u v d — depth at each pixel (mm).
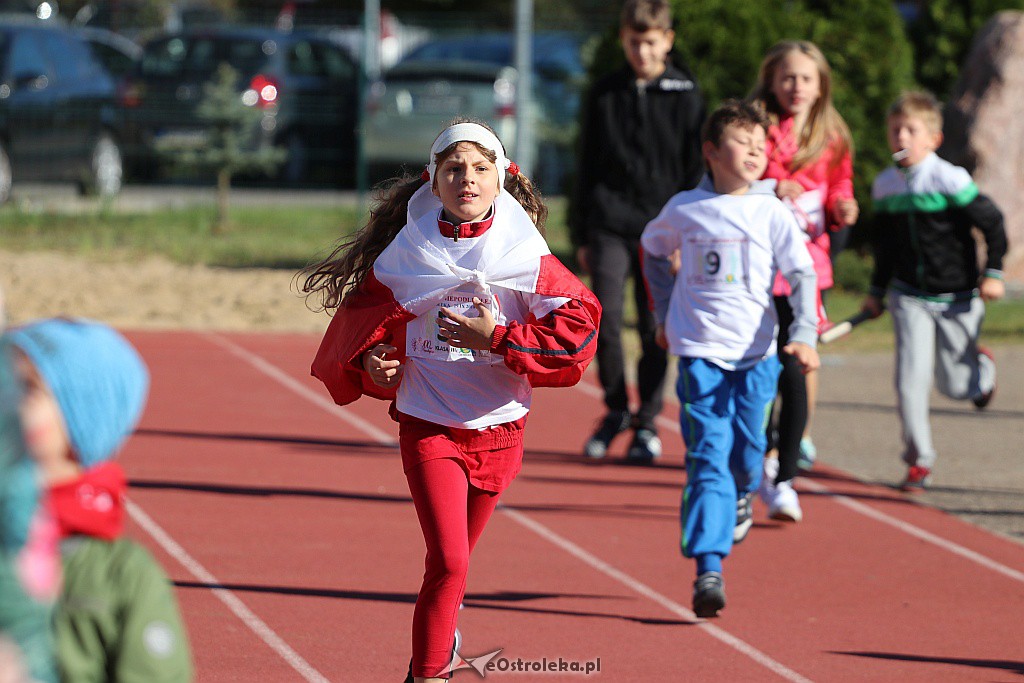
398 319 15641
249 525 24578
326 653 18453
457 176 15359
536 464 29719
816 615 20797
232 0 118000
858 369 40969
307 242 63469
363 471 28859
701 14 51188
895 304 27734
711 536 19531
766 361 20531
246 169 67688
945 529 25609
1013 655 19281
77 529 9000
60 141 70375
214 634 19000
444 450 15672
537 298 15578
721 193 20797
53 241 61812
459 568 15141
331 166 76312
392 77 73875
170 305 48906
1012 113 52281
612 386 30078
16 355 8602
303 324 46531
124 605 8961
